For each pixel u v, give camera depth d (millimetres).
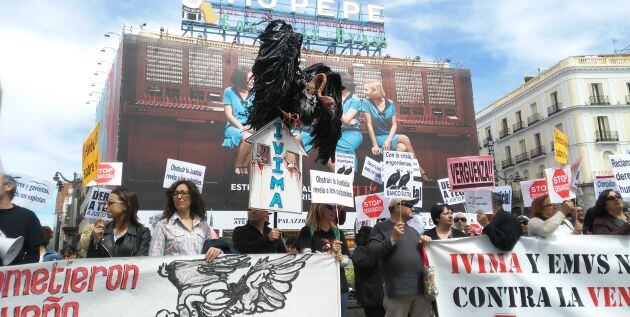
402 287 4848
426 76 37781
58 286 3912
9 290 3822
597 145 37094
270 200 4523
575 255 5129
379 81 36781
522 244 5109
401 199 5258
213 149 31578
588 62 38562
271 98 4668
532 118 42062
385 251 4887
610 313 5004
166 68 32125
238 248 5098
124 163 29859
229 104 32656
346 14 40438
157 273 4070
